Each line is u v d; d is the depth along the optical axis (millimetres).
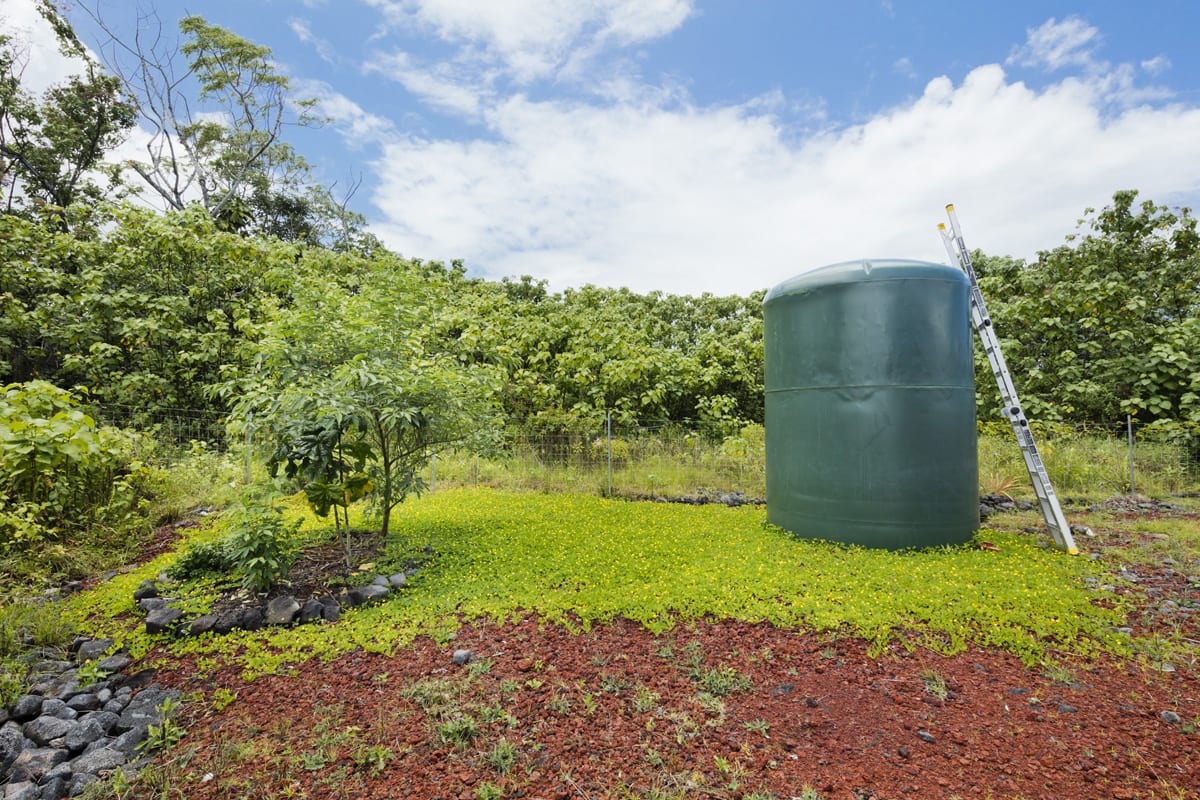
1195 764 2461
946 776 2404
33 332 9570
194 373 10062
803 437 5758
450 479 9430
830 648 3477
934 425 5344
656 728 2705
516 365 11578
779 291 5996
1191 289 11320
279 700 2988
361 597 4176
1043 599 4074
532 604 4109
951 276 5477
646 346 12336
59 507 5012
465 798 2266
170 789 2307
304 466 4516
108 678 3217
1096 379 10445
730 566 4797
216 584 4398
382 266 7621
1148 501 7750
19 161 17156
